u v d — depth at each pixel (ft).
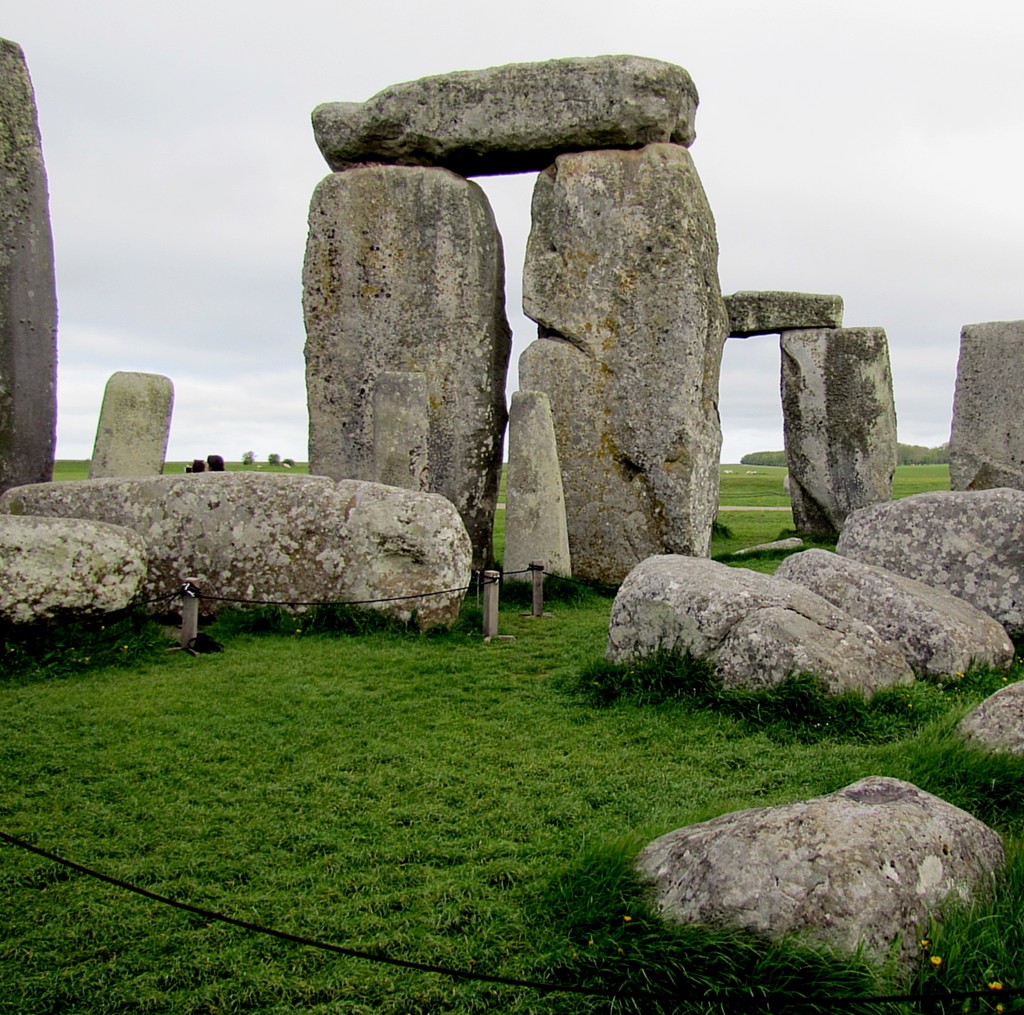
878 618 20.97
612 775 15.37
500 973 9.93
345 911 11.22
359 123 39.83
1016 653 22.77
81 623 22.81
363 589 26.11
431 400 39.22
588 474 38.22
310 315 40.55
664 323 37.32
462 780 15.25
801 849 9.64
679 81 37.76
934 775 13.64
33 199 32.91
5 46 32.42
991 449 44.42
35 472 33.14
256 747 16.80
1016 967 9.09
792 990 8.73
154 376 38.19
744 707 17.76
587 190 38.11
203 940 10.65
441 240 39.27
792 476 56.70
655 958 9.44
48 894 11.66
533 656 23.71
